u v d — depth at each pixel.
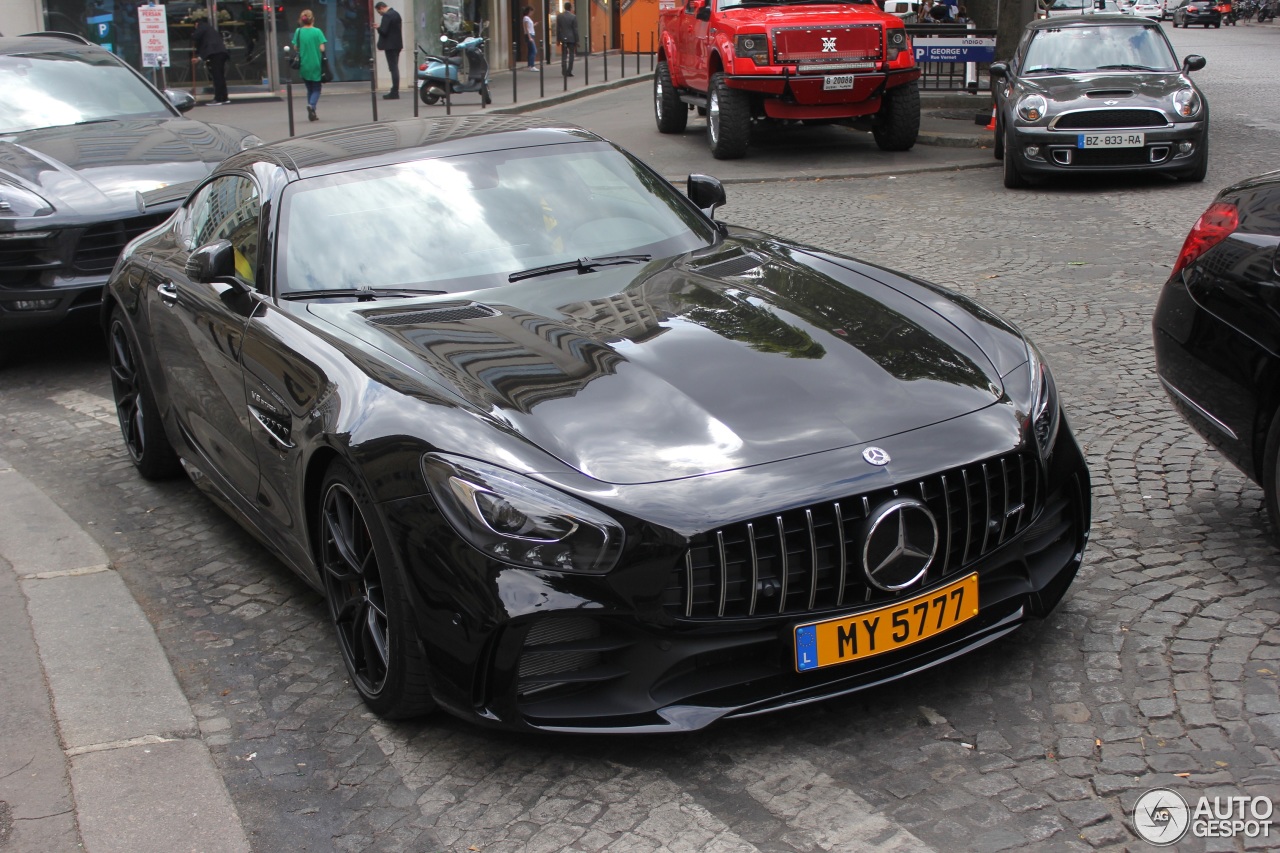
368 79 28.39
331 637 3.84
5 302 7.02
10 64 8.73
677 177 12.79
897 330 3.46
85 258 7.14
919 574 2.91
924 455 2.94
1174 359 4.11
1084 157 10.96
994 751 2.95
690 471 2.85
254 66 26.66
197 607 4.11
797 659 2.85
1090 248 8.68
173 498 5.19
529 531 2.77
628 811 2.83
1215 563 3.87
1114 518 4.27
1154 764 2.86
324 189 4.22
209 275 3.98
